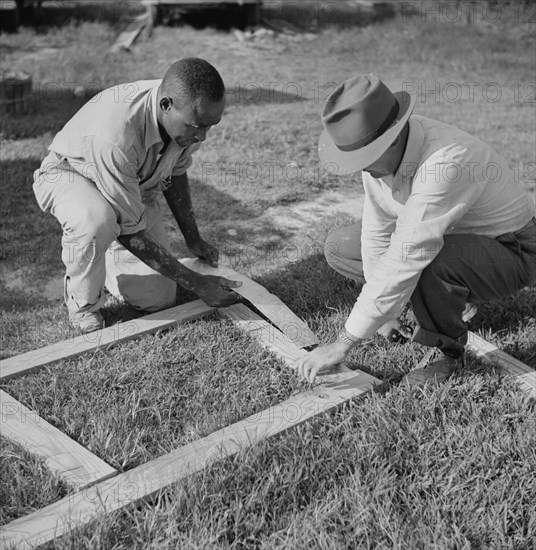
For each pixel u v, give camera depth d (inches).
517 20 483.8
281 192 236.1
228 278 172.7
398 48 436.5
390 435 126.8
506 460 123.3
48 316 169.5
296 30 476.7
